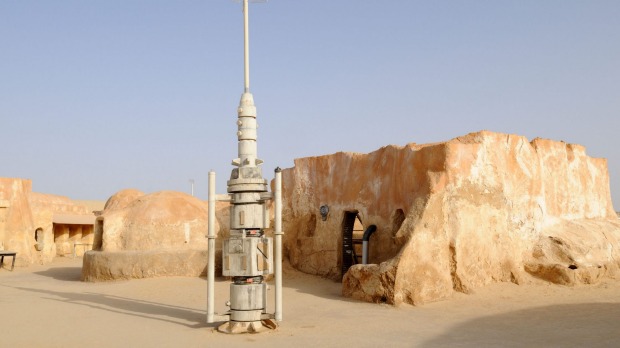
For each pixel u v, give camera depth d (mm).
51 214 29609
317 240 18516
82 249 34406
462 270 13586
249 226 9797
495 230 14672
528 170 16203
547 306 12016
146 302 13523
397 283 12461
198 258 18250
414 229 13148
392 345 8492
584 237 16688
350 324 10328
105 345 8664
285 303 13109
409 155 15250
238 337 9211
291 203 19922
